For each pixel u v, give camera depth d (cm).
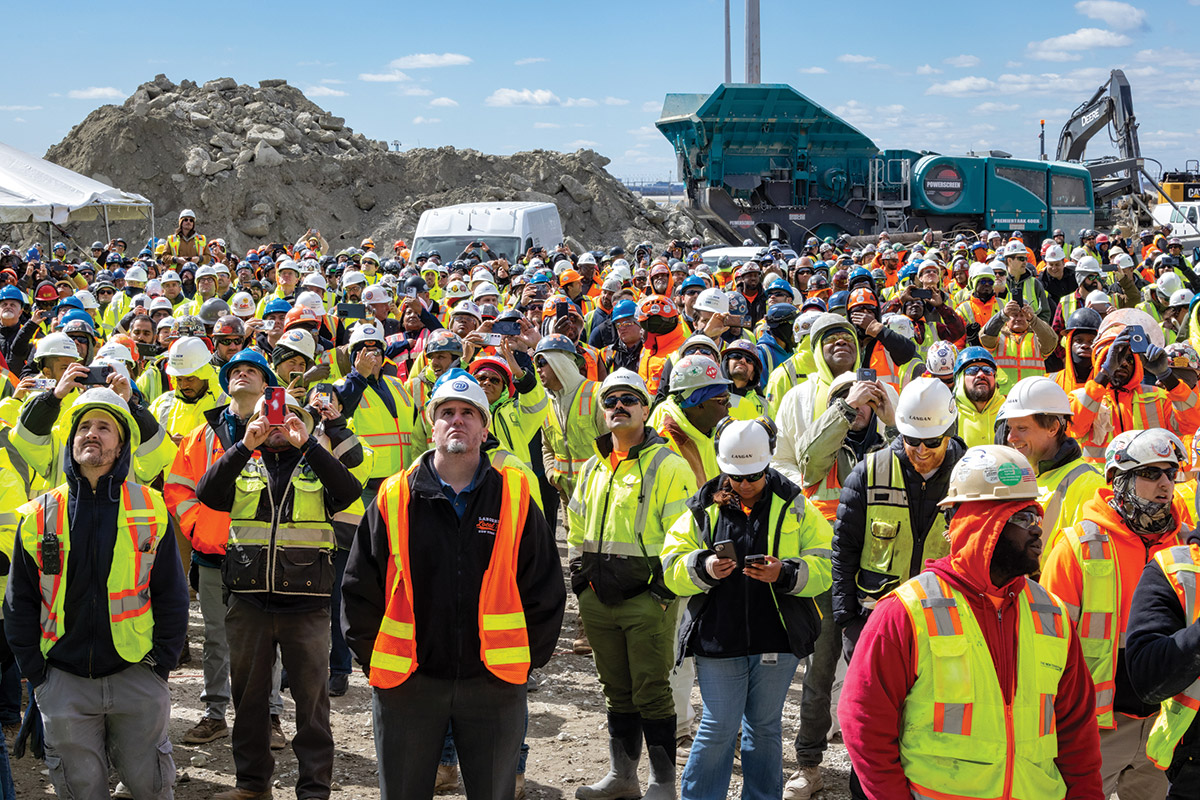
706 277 1242
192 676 725
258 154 4566
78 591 450
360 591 424
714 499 484
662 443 543
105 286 1470
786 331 918
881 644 324
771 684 479
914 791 326
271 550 508
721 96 3127
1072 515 485
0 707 599
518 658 427
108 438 450
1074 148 3772
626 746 547
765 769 483
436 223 2439
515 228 2409
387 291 1110
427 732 425
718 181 3241
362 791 557
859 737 326
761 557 461
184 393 725
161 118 4578
